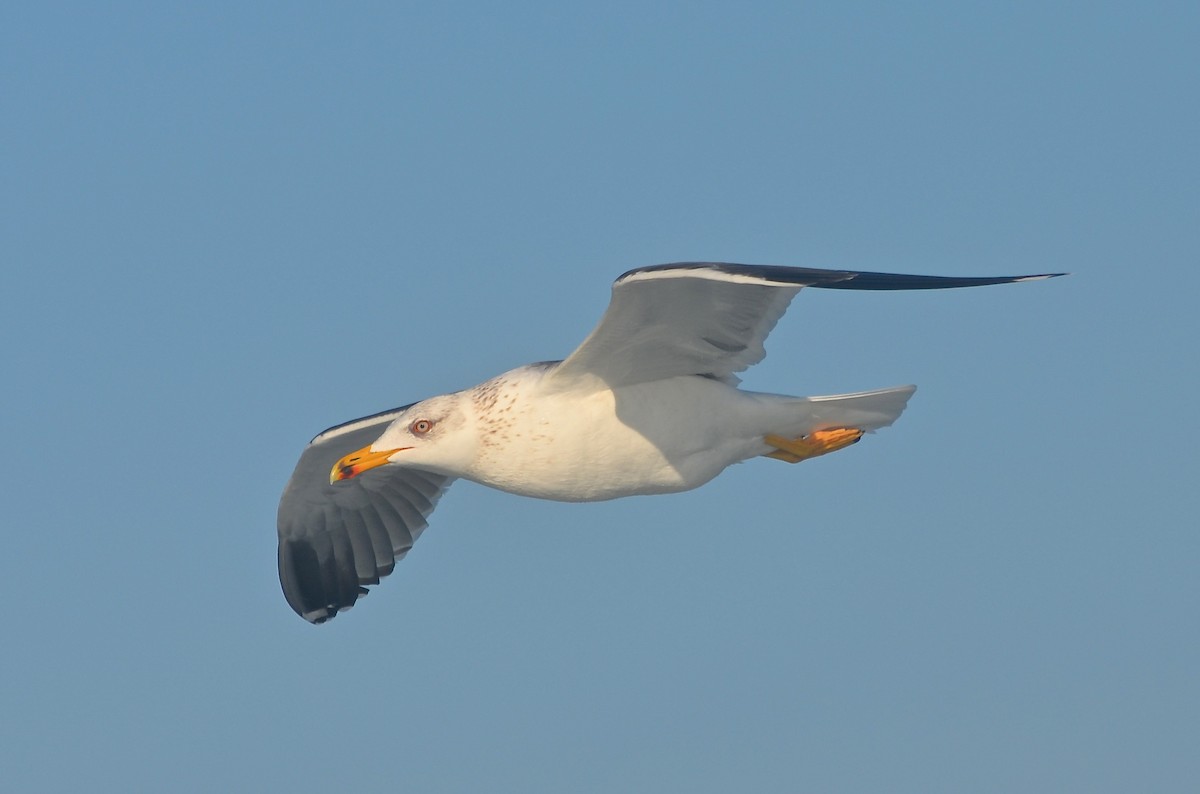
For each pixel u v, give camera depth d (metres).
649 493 15.70
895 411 15.82
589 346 14.77
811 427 15.77
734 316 14.70
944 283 13.38
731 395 15.40
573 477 15.48
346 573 18.86
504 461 15.54
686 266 13.62
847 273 13.45
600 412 15.25
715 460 15.55
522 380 15.62
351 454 16.02
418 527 18.72
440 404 15.86
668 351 15.01
